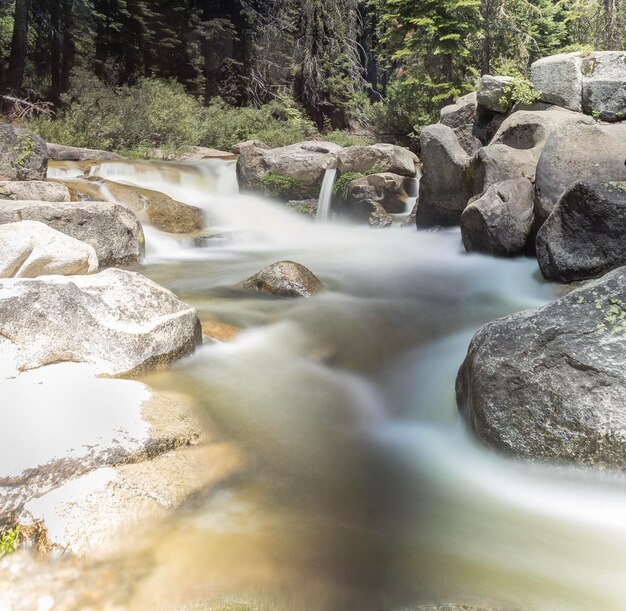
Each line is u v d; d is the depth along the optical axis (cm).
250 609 238
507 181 770
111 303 451
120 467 309
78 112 1955
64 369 396
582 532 299
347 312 588
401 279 711
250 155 1538
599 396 326
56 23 2602
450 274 720
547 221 603
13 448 307
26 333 405
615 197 544
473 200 820
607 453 318
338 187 1351
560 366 340
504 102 1120
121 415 351
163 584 248
